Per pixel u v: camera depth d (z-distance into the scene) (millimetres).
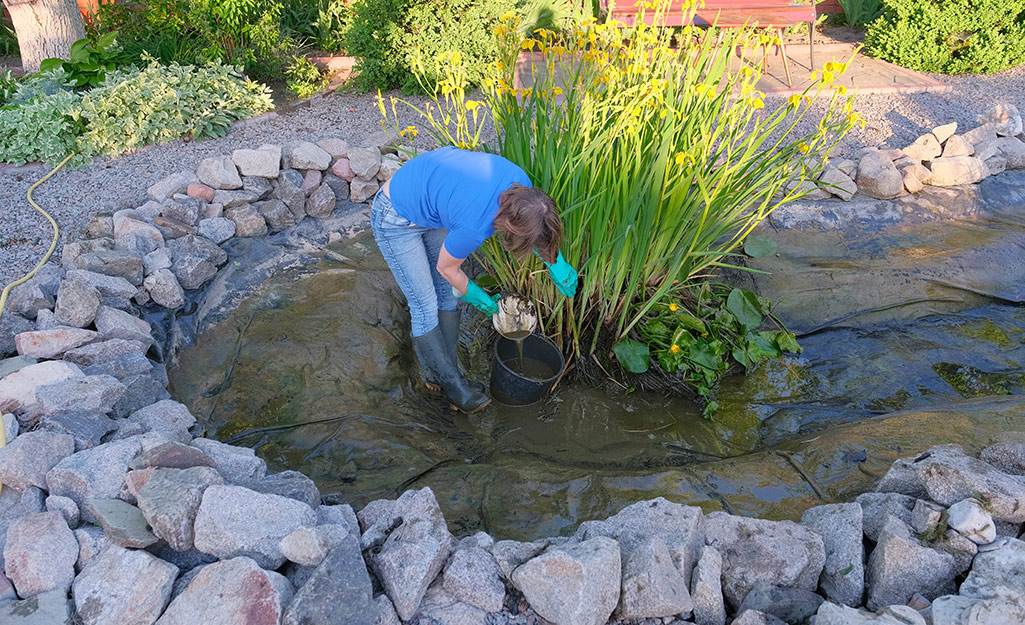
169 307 3719
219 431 3061
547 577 1978
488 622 2023
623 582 2020
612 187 3086
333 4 7406
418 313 3064
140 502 2135
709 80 3316
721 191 3246
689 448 3148
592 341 3566
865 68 6695
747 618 1942
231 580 1944
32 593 2041
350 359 3475
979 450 2670
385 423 3146
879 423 2951
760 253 4066
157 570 2000
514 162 3227
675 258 3285
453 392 3217
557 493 2707
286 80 6762
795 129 5359
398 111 5945
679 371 3461
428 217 2682
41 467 2377
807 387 3484
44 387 2762
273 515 2148
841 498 2566
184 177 4473
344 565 1961
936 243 4316
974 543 2072
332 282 3998
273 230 4410
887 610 1883
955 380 3457
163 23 6590
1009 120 5016
